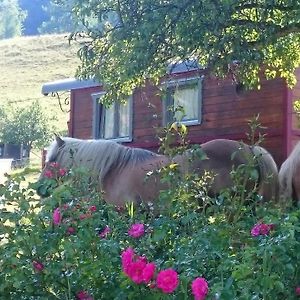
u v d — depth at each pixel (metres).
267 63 9.75
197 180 5.44
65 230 3.90
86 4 8.62
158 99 13.71
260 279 3.29
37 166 30.12
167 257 4.07
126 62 8.23
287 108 11.64
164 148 5.46
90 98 15.30
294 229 3.55
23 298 3.93
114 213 4.55
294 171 7.53
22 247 3.84
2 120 34.22
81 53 8.98
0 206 4.45
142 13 8.16
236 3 7.62
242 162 7.48
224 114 12.67
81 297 3.77
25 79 49.78
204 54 8.45
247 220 4.58
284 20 7.97
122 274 3.59
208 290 3.27
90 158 8.30
